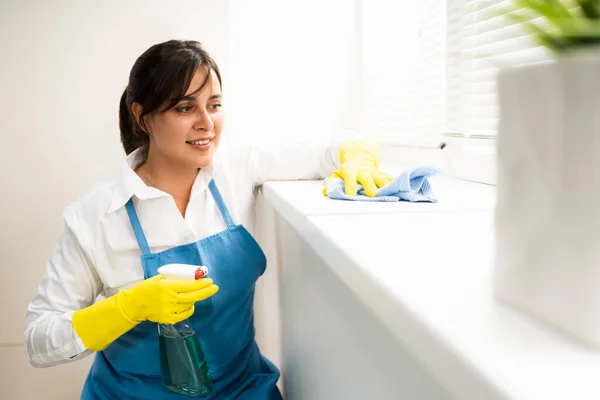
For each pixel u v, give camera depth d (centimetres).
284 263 118
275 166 122
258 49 146
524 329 29
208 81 94
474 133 101
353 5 151
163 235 100
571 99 26
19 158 140
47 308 96
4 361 148
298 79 150
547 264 29
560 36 26
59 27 136
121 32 138
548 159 28
